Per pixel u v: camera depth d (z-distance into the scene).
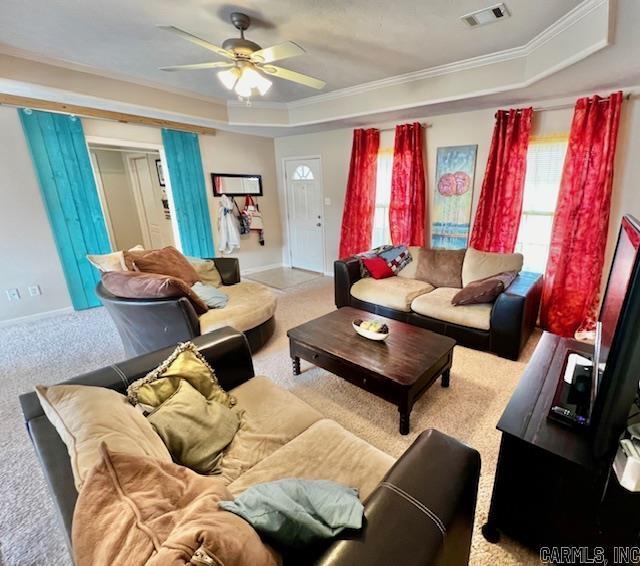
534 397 1.34
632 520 1.03
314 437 1.32
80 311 4.03
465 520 0.90
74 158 3.77
